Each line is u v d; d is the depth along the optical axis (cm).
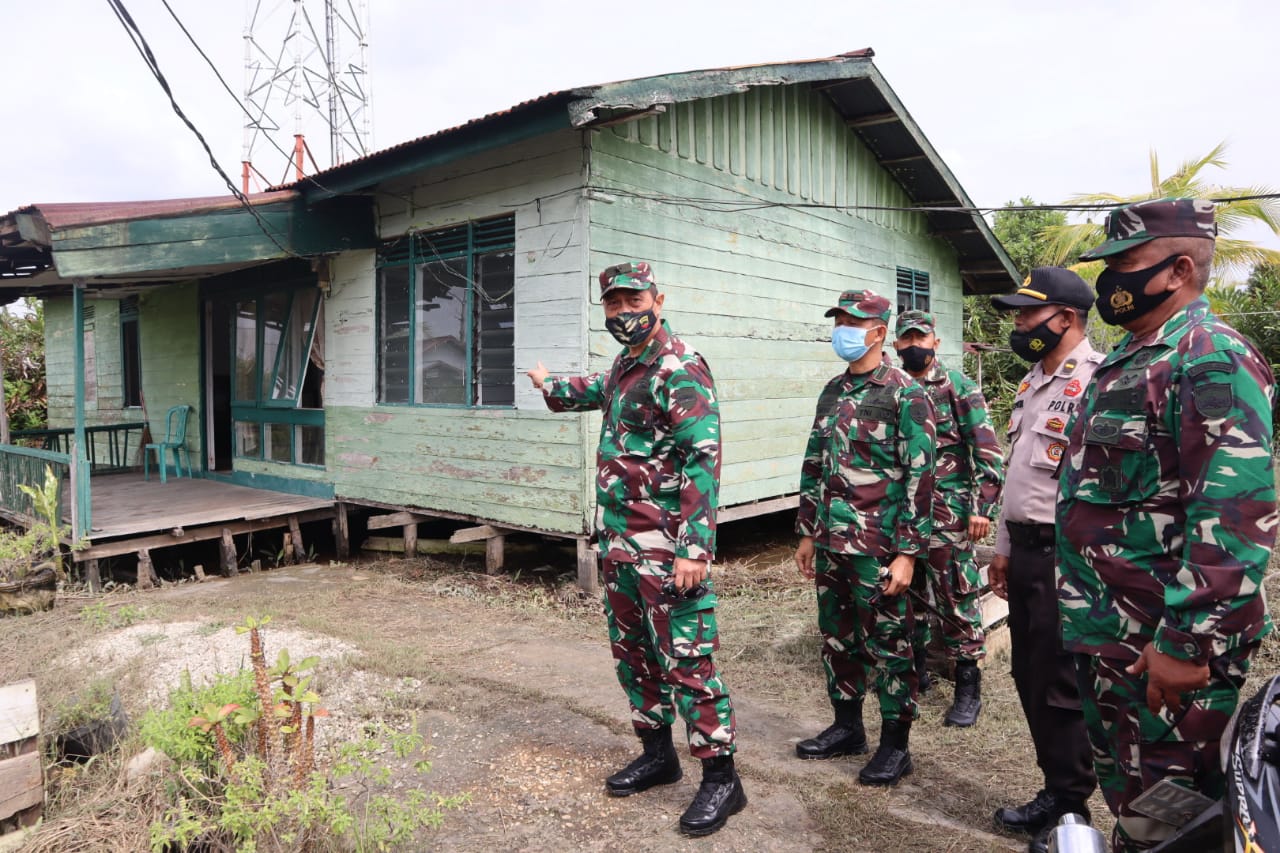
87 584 662
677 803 302
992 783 317
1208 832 167
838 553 308
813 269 876
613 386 292
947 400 384
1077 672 211
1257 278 1457
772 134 819
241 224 706
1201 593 169
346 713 385
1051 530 267
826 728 373
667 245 692
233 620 544
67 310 1418
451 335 726
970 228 1084
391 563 777
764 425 810
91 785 291
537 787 315
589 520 627
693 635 277
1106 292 200
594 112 561
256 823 226
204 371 1050
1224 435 170
